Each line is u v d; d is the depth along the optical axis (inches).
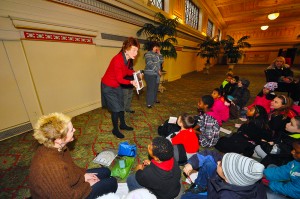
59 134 34.2
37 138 34.0
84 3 118.2
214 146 87.4
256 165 37.6
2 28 81.0
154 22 211.6
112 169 68.6
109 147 86.0
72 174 38.7
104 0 130.3
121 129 105.0
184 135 71.3
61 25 104.5
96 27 132.4
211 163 55.3
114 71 81.7
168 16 238.8
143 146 87.4
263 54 605.9
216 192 43.2
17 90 93.0
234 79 148.2
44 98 105.5
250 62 639.8
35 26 92.4
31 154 79.8
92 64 135.3
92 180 49.4
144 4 182.1
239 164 39.3
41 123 34.4
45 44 100.0
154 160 46.9
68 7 108.6
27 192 59.0
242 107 137.1
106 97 85.8
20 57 90.7
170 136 84.0
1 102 88.2
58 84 112.1
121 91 88.9
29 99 98.5
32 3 90.0
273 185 50.1
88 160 75.9
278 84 144.1
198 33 374.0
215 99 113.0
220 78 320.8
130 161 71.7
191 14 344.5
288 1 375.2
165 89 220.7
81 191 38.6
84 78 130.6
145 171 46.8
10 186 61.4
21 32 88.4
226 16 508.1
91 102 140.6
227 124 116.1
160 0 232.1
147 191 36.9
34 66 97.3
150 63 132.9
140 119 122.4
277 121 82.2
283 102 81.4
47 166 31.8
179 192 50.6
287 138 66.3
